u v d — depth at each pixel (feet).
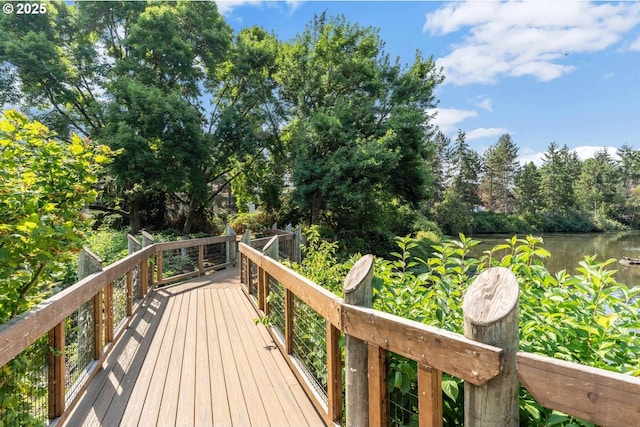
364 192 48.21
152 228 54.13
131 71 47.73
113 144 40.65
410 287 7.43
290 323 10.11
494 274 3.87
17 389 6.10
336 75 55.31
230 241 30.94
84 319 9.21
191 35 52.54
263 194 62.95
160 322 14.38
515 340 3.41
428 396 4.19
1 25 43.29
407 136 50.90
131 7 49.19
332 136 49.67
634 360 4.66
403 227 68.49
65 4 48.62
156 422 7.42
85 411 7.82
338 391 6.72
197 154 47.55
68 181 7.80
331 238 51.39
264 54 56.54
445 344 3.90
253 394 8.57
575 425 3.95
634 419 2.49
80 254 9.77
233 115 53.36
